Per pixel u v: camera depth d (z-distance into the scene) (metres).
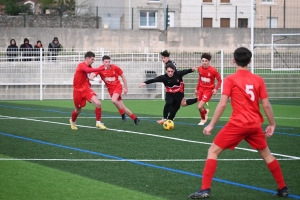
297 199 8.14
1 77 28.38
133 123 17.97
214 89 17.67
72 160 11.26
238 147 12.89
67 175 9.81
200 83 17.67
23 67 28.50
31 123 17.77
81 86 15.84
